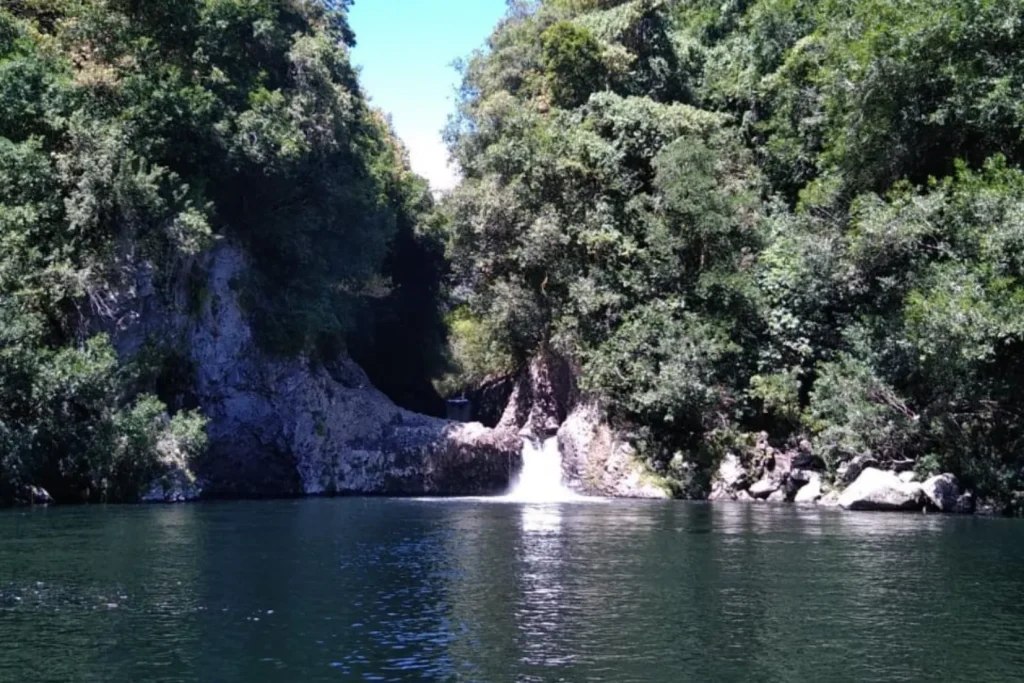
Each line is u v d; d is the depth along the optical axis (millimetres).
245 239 43438
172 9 39875
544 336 45844
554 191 44406
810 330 38406
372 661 10156
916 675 9594
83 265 34969
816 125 43281
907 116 33625
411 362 61656
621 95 48594
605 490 39656
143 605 13078
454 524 24953
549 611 12641
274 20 45312
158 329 37906
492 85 53594
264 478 44875
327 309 46000
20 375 31188
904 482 30328
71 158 34750
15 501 31297
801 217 38969
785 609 12727
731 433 37656
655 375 38875
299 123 44219
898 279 33281
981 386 30016
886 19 34438
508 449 45156
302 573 15859
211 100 38750
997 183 30203
